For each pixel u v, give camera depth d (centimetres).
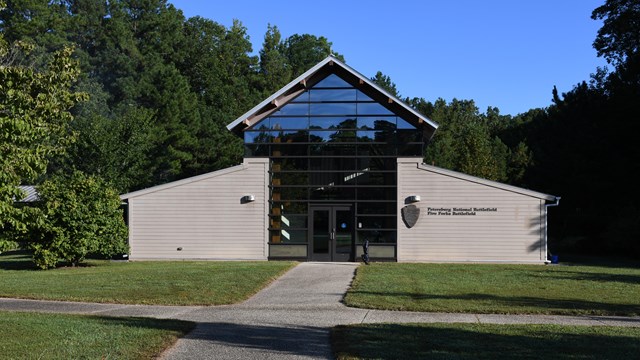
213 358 847
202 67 6328
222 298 1495
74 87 5003
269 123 2741
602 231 3691
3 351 825
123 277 1877
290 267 2261
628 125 3809
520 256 2586
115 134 3366
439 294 1543
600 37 4412
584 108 4397
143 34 6769
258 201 2706
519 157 5238
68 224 2258
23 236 2238
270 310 1342
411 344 923
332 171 2705
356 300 1443
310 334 1041
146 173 3916
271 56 7038
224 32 7144
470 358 828
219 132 5122
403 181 2667
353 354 852
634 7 4125
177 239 2697
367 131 2709
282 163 2723
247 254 2689
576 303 1406
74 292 1558
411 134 2695
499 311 1296
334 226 2691
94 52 6222
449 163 5234
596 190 3831
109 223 2372
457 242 2622
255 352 887
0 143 1038
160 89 5197
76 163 3244
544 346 912
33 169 1118
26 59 4381
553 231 4431
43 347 853
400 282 1800
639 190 3719
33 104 1286
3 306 1354
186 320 1186
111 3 6775
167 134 4603
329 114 2727
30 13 5394
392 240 2658
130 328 1022
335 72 2741
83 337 929
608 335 1020
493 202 2612
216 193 2711
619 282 1830
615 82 4091
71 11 6494
